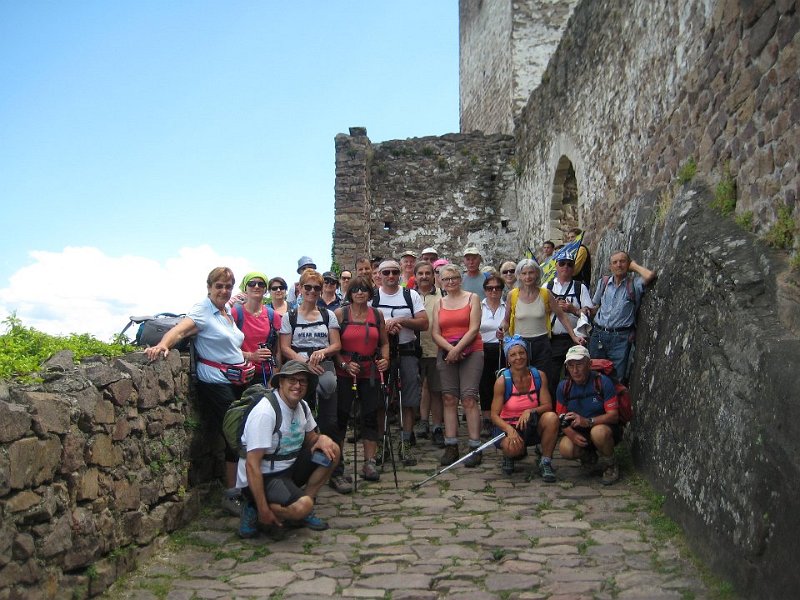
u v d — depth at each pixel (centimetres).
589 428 568
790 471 329
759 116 489
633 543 432
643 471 559
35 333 444
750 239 482
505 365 712
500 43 1748
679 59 667
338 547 441
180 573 403
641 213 735
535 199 1391
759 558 342
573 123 1096
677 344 530
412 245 1583
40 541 316
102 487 372
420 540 448
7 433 295
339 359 582
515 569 396
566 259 733
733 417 405
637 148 798
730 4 547
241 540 455
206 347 504
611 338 647
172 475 460
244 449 459
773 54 469
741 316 434
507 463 593
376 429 595
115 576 378
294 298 795
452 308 649
